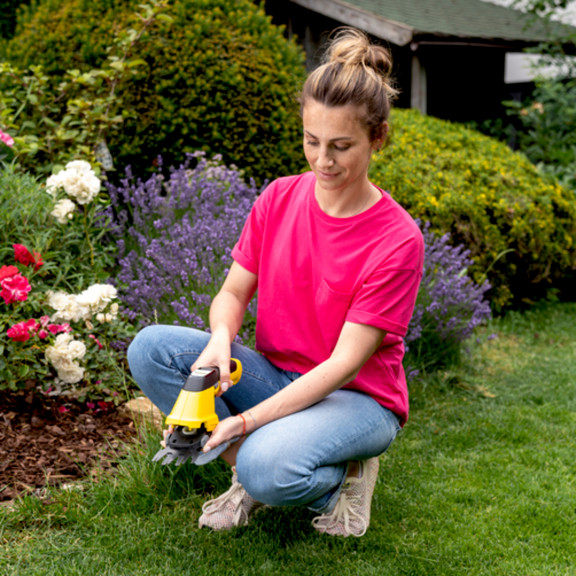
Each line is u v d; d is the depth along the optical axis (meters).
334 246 1.93
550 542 2.18
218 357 1.92
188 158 4.57
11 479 2.34
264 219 2.09
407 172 4.87
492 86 10.45
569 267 5.88
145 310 3.29
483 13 11.20
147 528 2.13
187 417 1.72
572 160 7.17
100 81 4.09
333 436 1.86
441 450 2.88
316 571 1.96
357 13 8.04
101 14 4.69
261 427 1.86
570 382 3.78
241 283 2.14
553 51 8.01
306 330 2.03
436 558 2.06
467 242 4.73
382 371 2.00
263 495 1.84
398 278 1.85
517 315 5.14
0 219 2.93
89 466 2.47
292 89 4.82
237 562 1.98
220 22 4.71
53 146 3.92
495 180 5.25
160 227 3.51
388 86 1.79
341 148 1.75
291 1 8.47
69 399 2.91
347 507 2.10
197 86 4.52
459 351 3.94
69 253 3.13
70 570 1.91
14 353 2.73
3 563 1.94
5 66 3.94
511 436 3.04
